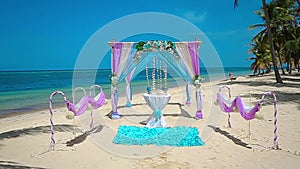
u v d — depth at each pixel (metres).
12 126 8.85
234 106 6.92
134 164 5.06
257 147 5.88
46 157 5.49
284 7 25.58
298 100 12.20
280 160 5.12
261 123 8.09
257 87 19.45
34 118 10.70
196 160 5.21
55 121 9.37
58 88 26.27
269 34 21.16
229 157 5.34
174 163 5.07
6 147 6.22
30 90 24.67
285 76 32.41
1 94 21.45
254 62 40.66
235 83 24.56
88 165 5.04
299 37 24.56
